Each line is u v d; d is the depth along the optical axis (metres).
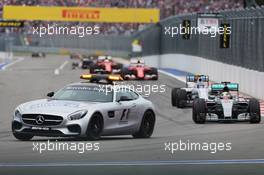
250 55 69.94
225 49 83.19
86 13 165.00
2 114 52.19
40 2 176.25
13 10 164.25
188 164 26.17
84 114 33.09
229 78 80.75
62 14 164.25
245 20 72.19
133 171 24.12
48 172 23.83
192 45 110.94
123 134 35.75
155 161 27.08
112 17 165.25
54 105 33.66
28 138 34.91
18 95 69.81
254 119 45.12
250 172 23.89
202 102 45.28
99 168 24.95
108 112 34.38
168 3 176.88
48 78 98.25
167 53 141.50
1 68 144.38
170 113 53.12
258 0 95.62
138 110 36.53
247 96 69.06
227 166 25.53
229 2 164.50
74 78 98.06
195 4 172.12
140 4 179.75
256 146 32.53
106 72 108.00
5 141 34.28
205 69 98.69
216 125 44.25
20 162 26.64
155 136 37.81
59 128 32.72
